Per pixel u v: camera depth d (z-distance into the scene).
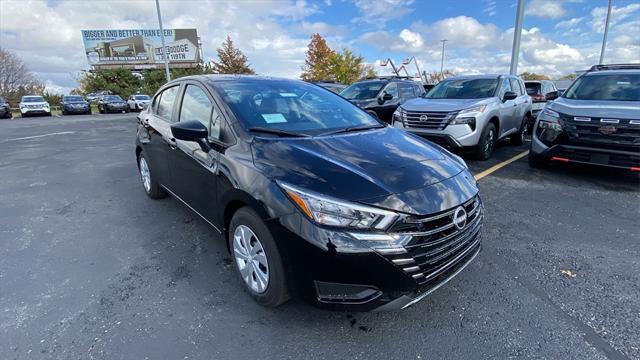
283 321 2.43
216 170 2.77
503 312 2.52
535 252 3.36
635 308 2.55
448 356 2.13
